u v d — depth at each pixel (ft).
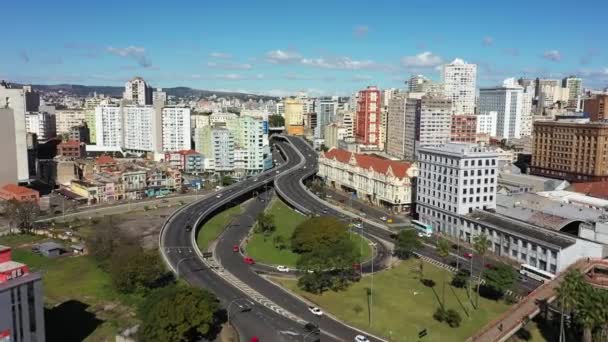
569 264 650.02
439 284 627.87
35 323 422.41
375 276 655.35
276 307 558.56
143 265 599.16
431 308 558.15
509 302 572.10
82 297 595.47
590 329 442.50
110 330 514.27
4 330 398.42
